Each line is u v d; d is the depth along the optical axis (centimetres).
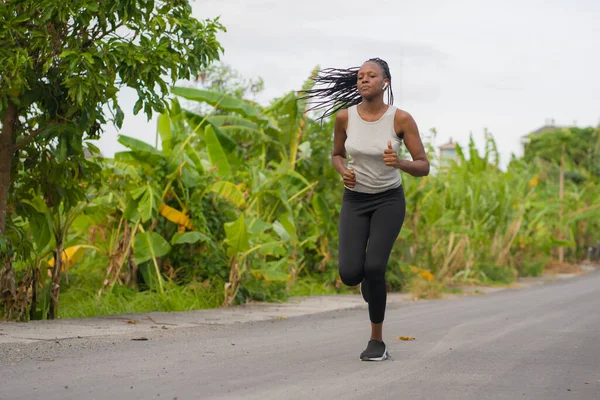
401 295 1417
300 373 461
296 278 1384
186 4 754
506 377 458
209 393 393
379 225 503
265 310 1003
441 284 1524
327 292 1400
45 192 816
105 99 700
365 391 405
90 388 401
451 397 394
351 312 994
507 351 578
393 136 497
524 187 2427
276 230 1183
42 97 723
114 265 1042
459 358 536
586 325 792
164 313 912
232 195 1102
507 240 2256
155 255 1031
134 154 1056
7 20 683
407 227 1688
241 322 825
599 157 4484
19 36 704
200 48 751
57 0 669
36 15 715
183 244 1088
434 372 471
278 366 488
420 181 1702
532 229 2509
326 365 495
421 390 411
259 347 588
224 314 923
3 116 756
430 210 1775
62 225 891
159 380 428
